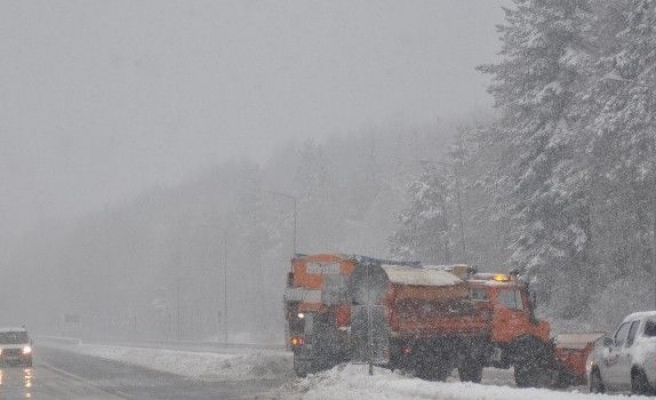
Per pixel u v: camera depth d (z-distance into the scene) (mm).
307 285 38312
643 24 52625
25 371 52406
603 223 59531
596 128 52281
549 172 60688
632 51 53312
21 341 57406
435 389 24188
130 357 65875
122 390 36312
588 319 58781
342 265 37406
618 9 59531
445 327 32938
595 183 57031
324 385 30234
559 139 58125
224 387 36594
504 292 34125
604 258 60656
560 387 33094
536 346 33688
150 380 42031
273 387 35625
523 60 62562
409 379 27391
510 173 64938
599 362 26031
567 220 59969
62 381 42625
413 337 32062
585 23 59844
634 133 51656
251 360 45688
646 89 51469
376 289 31969
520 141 62125
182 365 51469
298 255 38781
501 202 69250
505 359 34188
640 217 57656
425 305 32688
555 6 60969
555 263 59938
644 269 59281
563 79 59531
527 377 33531
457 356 33312
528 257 60562
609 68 54281
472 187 81000
